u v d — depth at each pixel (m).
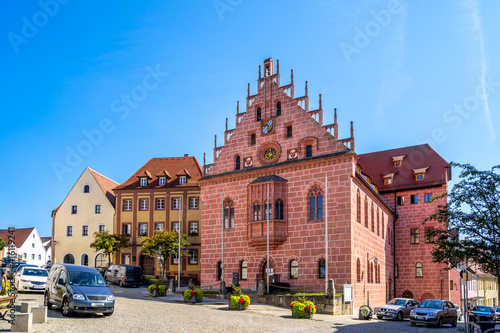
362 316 33.72
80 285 23.23
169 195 62.28
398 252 59.88
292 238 42.62
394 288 58.19
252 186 44.88
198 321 24.05
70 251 64.62
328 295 35.53
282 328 24.52
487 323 23.75
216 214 47.97
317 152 43.09
